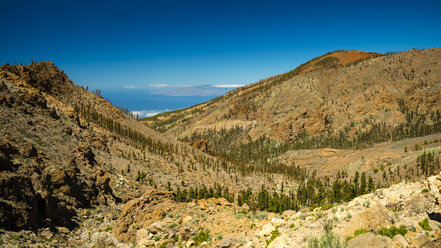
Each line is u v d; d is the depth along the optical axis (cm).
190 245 2231
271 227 1930
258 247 1775
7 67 14575
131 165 9669
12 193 2945
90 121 13700
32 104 8569
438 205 1423
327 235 1191
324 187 17312
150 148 15138
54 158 5731
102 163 8206
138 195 6681
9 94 8075
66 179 4538
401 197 1727
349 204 1944
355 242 1194
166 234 2542
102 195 5491
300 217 1975
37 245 2772
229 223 2416
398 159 18800
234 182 15725
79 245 3259
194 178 12712
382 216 1408
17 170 3772
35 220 3159
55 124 8106
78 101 17788
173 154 16738
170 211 3122
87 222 4031
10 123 6297
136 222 3281
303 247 1399
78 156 6819
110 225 4053
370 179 13388
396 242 1129
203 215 2747
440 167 14275
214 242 2139
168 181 10338
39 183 3856
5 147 4131
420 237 1121
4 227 2700
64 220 3669
